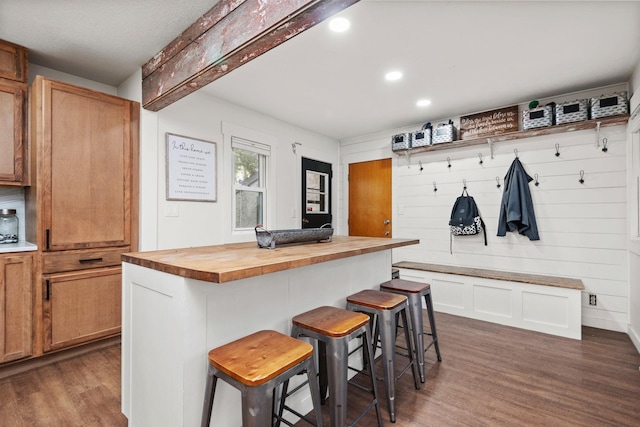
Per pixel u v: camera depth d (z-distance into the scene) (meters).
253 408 1.00
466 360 2.38
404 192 4.30
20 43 2.28
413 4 1.80
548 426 1.62
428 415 1.71
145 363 1.43
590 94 3.03
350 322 1.49
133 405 1.52
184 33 2.15
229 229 3.42
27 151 2.34
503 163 3.56
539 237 3.31
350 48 2.29
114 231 2.55
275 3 1.55
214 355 1.16
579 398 1.87
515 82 2.87
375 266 2.44
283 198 4.09
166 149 2.87
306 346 1.23
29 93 2.42
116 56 2.50
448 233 3.93
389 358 1.69
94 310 2.44
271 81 2.88
